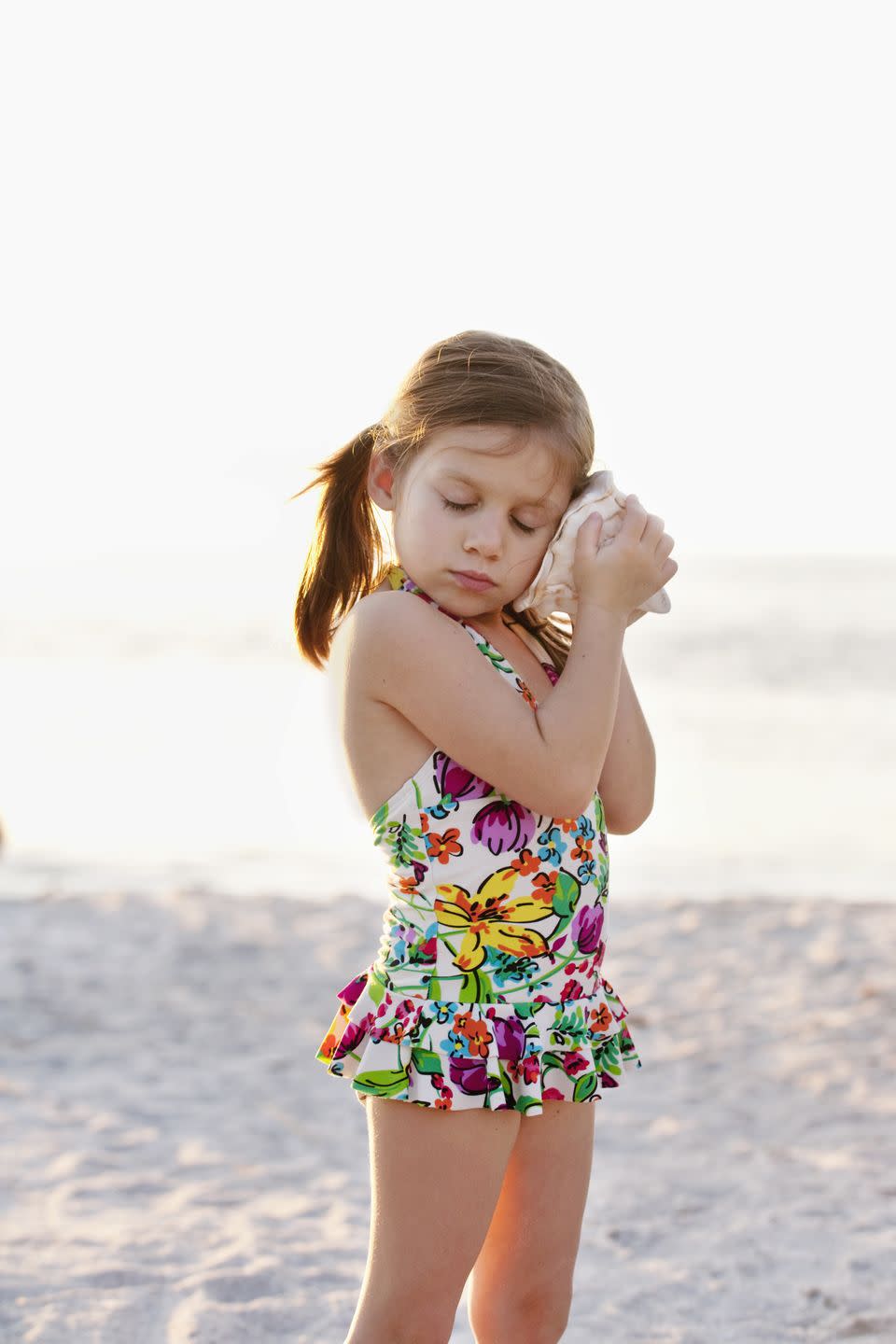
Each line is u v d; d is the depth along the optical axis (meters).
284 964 6.66
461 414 1.89
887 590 50.88
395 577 2.09
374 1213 1.90
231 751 18.55
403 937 1.93
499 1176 1.88
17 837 12.41
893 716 22.42
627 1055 2.08
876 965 6.38
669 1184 3.90
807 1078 4.89
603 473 2.00
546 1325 2.01
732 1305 3.07
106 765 17.23
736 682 26.66
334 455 2.21
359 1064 1.91
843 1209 3.67
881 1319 2.95
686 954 6.70
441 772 1.92
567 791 1.87
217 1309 3.03
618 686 2.03
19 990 6.18
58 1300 3.10
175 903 7.98
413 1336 1.86
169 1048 5.39
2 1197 3.85
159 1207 3.78
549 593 1.96
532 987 1.91
